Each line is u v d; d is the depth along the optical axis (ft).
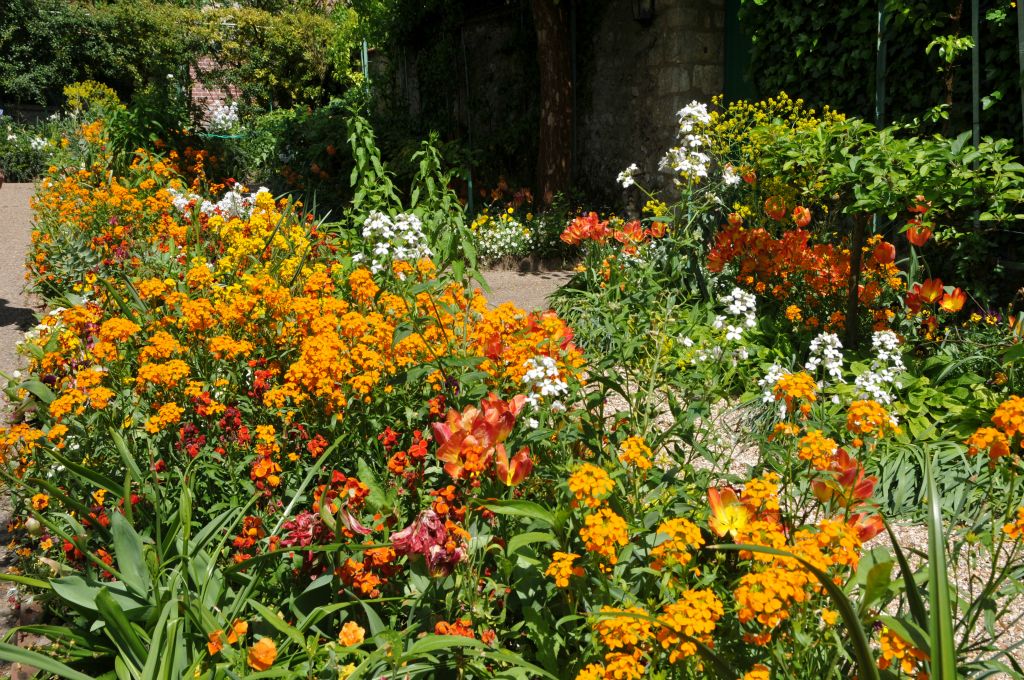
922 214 14.30
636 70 29.48
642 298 13.26
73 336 10.56
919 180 13.25
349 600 7.12
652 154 28.89
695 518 7.04
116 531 7.09
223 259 14.12
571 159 33.68
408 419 9.10
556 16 31.89
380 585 7.08
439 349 10.03
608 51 30.99
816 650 5.52
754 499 6.28
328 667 6.00
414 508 7.97
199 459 8.61
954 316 16.07
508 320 9.18
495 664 6.32
